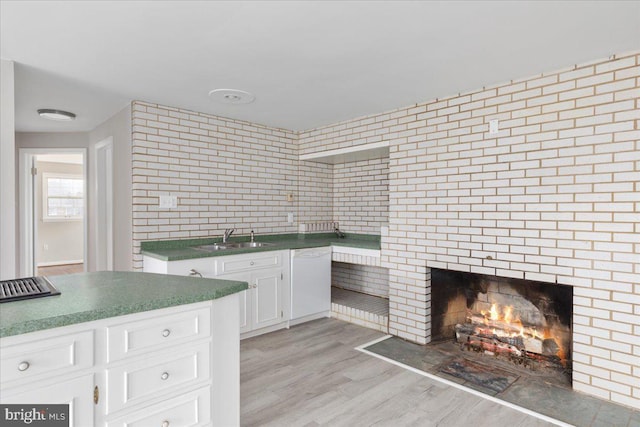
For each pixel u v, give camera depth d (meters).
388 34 2.04
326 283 4.03
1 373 1.07
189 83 2.81
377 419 2.09
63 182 7.81
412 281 3.35
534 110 2.62
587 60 2.38
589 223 2.37
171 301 1.42
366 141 3.77
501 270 2.78
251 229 4.05
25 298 1.36
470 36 2.06
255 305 3.40
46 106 3.46
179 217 3.48
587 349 2.38
